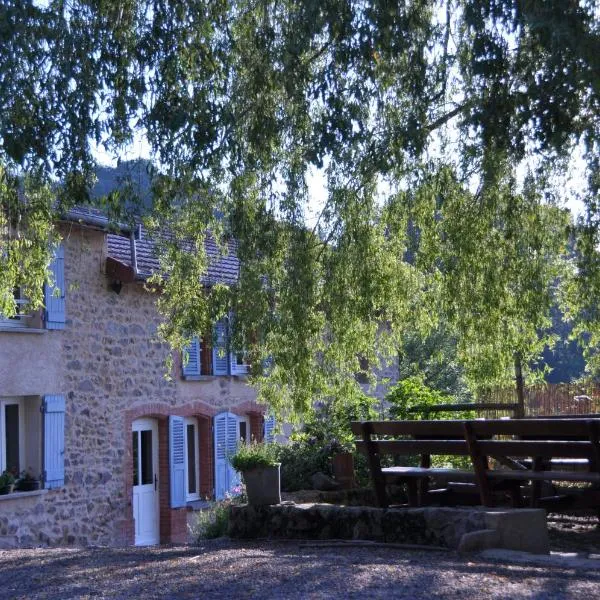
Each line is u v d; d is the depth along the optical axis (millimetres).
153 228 9648
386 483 8859
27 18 7988
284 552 7379
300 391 9898
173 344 10078
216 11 9078
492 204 9906
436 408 11875
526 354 10805
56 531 12859
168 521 14898
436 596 5047
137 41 8719
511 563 6223
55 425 12961
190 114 8438
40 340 12898
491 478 7527
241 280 9484
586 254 9695
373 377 11094
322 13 8500
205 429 15945
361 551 7203
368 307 9781
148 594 5668
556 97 8086
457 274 9969
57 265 13070
